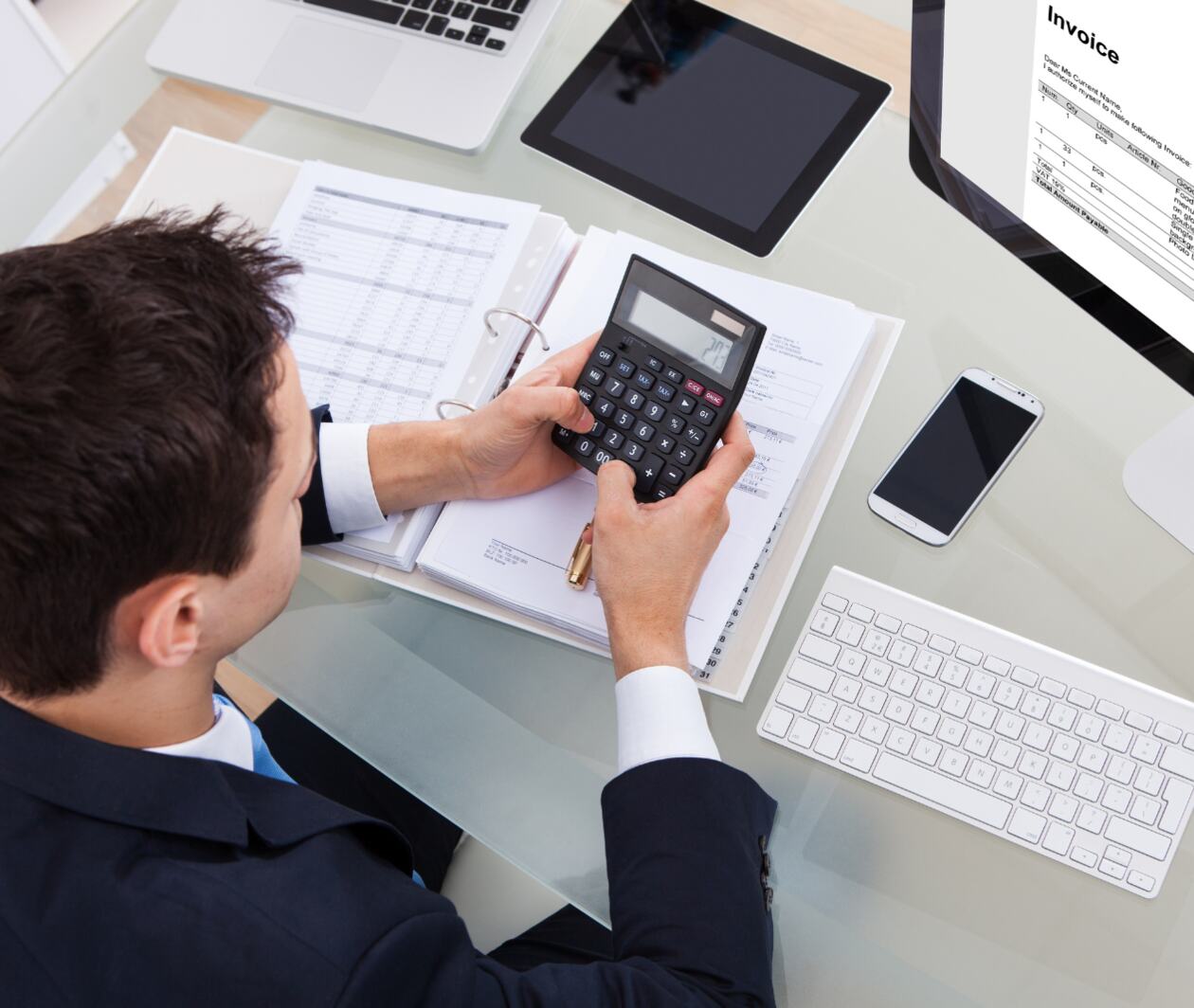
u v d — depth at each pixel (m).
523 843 0.75
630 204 0.92
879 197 0.89
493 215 0.88
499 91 0.94
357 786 0.96
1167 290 0.65
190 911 0.52
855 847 0.72
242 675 1.35
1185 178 0.58
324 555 0.83
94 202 0.98
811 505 0.78
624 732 0.70
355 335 0.87
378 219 0.91
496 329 0.85
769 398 0.80
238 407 0.47
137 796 0.53
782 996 0.68
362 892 0.56
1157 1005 0.66
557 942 0.87
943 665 0.73
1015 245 0.75
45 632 0.47
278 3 1.01
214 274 0.48
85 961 0.50
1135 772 0.70
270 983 0.51
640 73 0.95
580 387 0.77
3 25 1.33
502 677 0.80
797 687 0.75
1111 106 0.59
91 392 0.43
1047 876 0.70
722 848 0.66
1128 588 0.76
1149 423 0.81
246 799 0.58
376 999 0.52
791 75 0.93
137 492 0.44
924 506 0.79
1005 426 0.81
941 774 0.72
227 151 0.97
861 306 0.86
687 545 0.71
